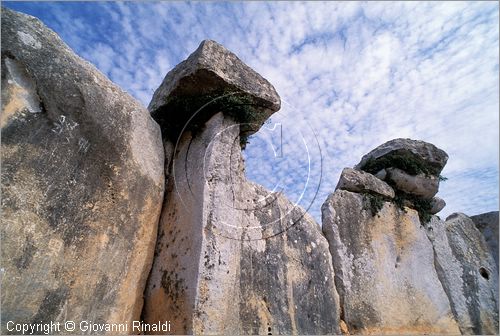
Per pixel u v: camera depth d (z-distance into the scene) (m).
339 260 4.63
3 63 2.76
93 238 3.07
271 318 3.62
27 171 2.74
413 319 4.91
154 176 3.76
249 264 3.69
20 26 2.96
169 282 3.41
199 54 3.81
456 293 5.62
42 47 3.04
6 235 2.55
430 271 5.52
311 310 4.02
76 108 3.10
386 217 5.43
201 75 3.79
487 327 5.61
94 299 2.99
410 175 5.77
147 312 3.46
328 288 4.34
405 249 5.41
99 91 3.33
